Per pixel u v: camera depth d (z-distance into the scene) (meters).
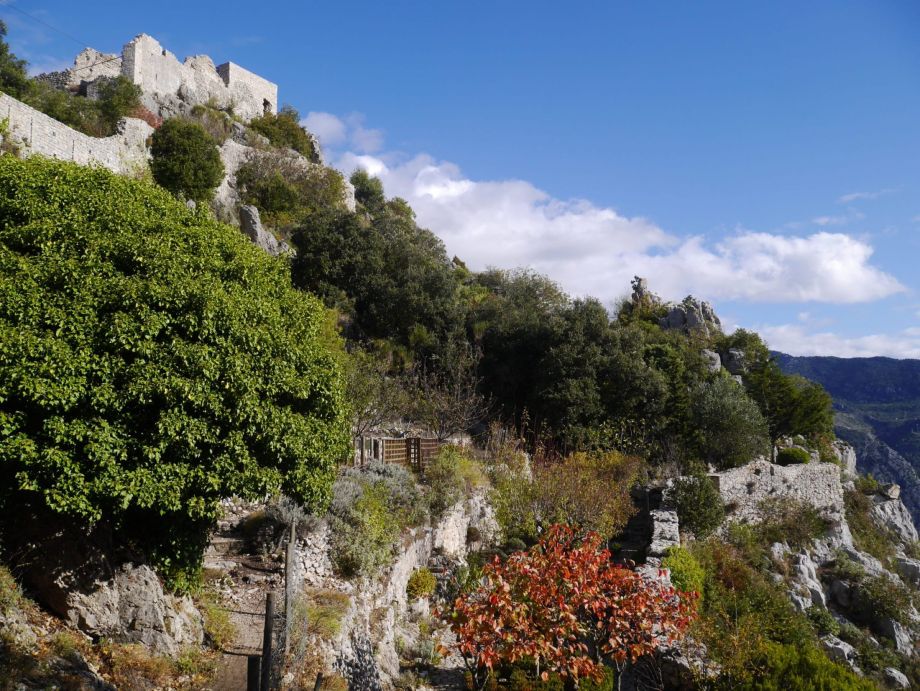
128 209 11.68
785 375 48.50
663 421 38.41
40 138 27.41
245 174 48.53
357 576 15.61
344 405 14.10
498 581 10.84
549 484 24.69
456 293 44.00
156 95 52.19
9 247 10.66
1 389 8.78
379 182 73.94
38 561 10.09
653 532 24.66
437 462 23.20
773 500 34.66
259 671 8.44
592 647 15.84
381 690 13.41
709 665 15.30
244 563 14.68
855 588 30.09
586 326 40.66
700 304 59.88
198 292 10.59
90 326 9.77
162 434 9.82
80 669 8.95
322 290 39.62
